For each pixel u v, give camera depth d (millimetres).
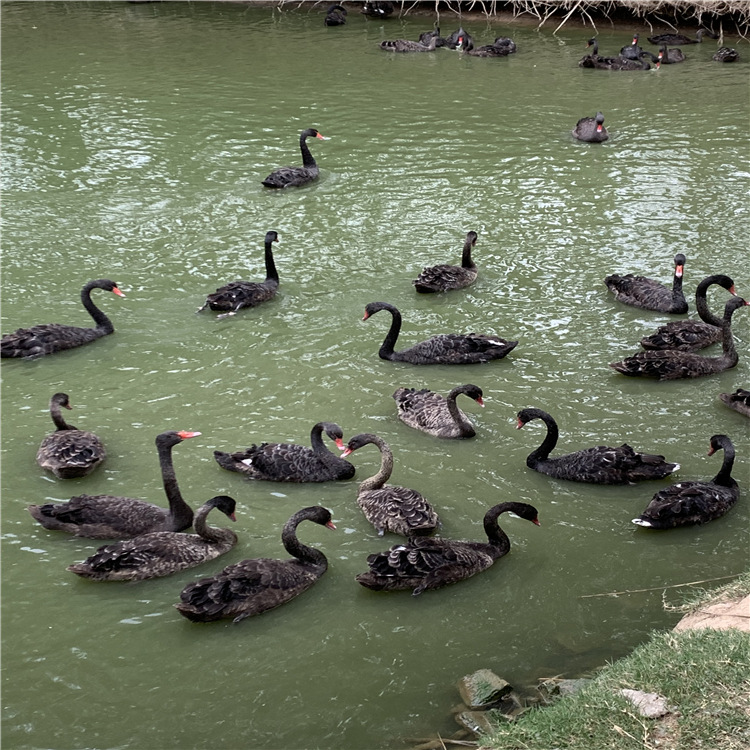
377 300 17891
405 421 13812
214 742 8391
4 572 10633
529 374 15219
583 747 7578
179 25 40031
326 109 29109
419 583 10320
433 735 8375
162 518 11273
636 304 17344
